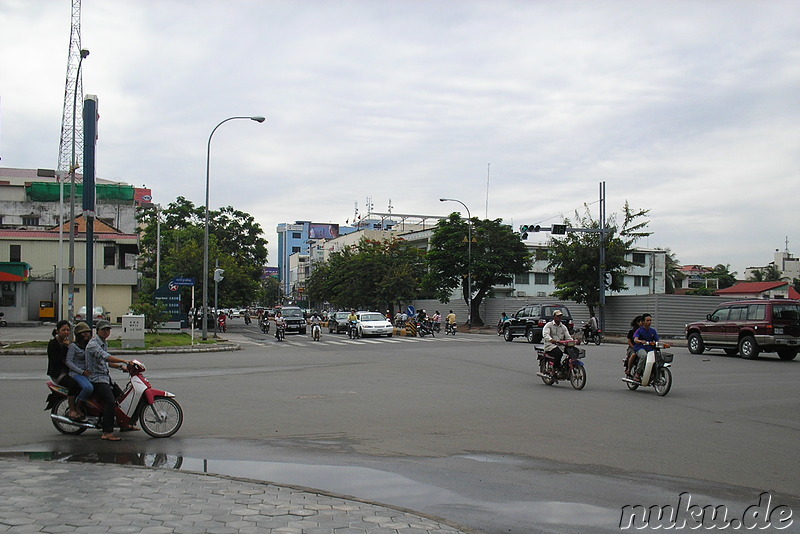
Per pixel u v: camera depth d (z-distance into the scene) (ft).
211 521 18.49
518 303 174.40
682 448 29.45
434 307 213.46
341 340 121.08
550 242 162.30
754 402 43.52
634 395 46.83
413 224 333.42
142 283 201.87
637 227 130.72
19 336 111.75
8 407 39.45
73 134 99.35
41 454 28.14
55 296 175.63
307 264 399.03
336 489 22.98
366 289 212.02
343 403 42.32
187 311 165.27
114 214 242.37
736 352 84.23
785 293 199.52
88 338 32.19
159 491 21.59
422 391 48.19
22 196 230.48
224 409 39.81
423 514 19.70
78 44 182.80
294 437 31.78
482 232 179.93
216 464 26.50
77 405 31.37
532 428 34.09
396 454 28.27
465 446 29.84
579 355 50.55
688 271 341.82
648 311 130.11
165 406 32.12
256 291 175.63
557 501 21.59
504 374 60.13
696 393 47.83
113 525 17.90
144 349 84.84
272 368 64.90
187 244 177.88
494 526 19.16
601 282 126.21
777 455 28.17
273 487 22.36
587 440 31.12
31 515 18.70
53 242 180.55
